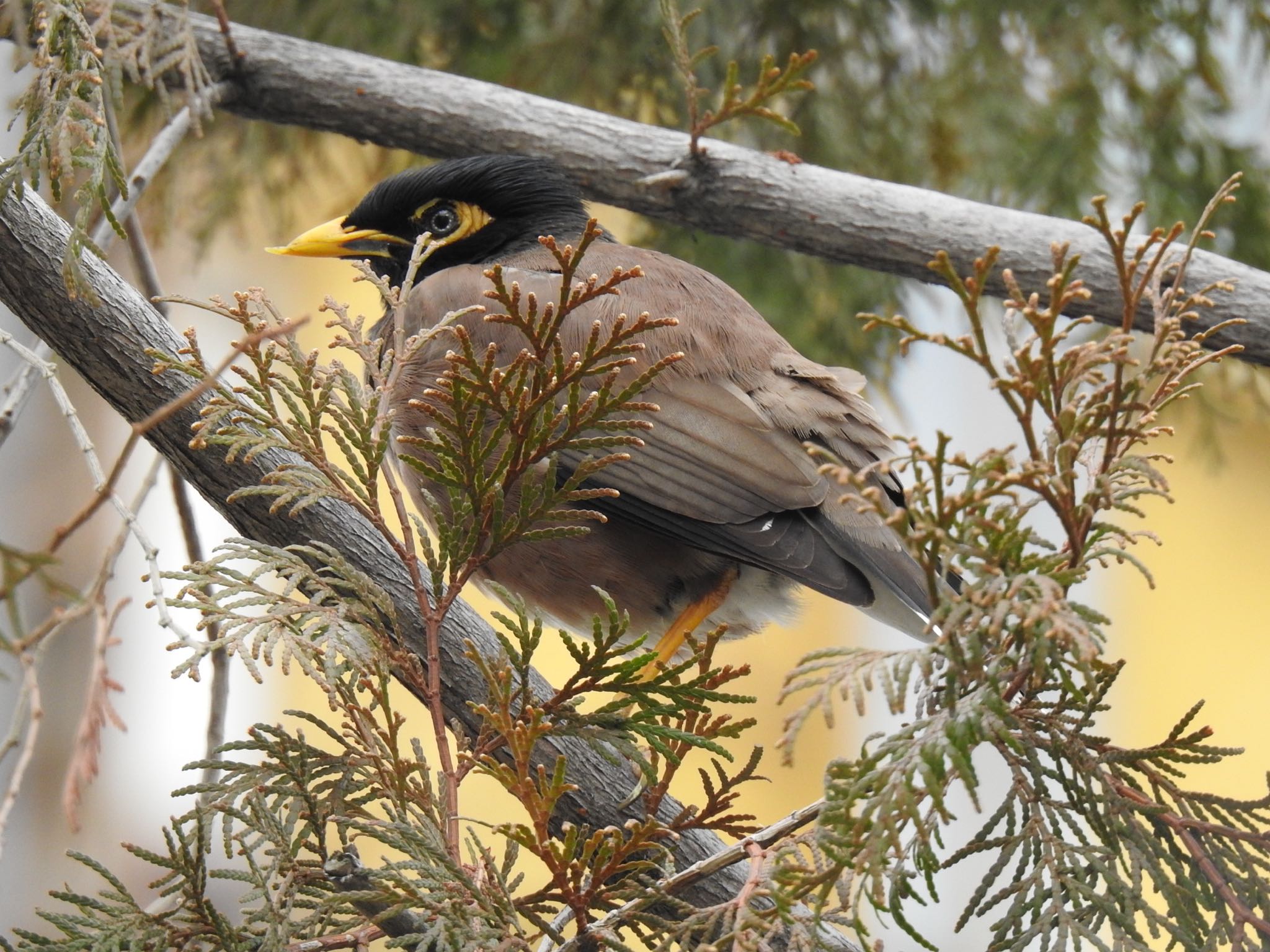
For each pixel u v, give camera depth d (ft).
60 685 47.78
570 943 15.74
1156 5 37.27
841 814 13.96
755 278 37.99
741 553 23.82
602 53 35.60
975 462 15.23
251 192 44.42
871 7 36.94
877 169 38.06
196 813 16.26
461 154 29.50
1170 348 16.47
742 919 14.33
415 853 15.80
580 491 17.38
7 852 46.52
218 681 22.88
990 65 37.37
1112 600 58.23
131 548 49.47
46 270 20.29
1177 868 15.39
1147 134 37.70
